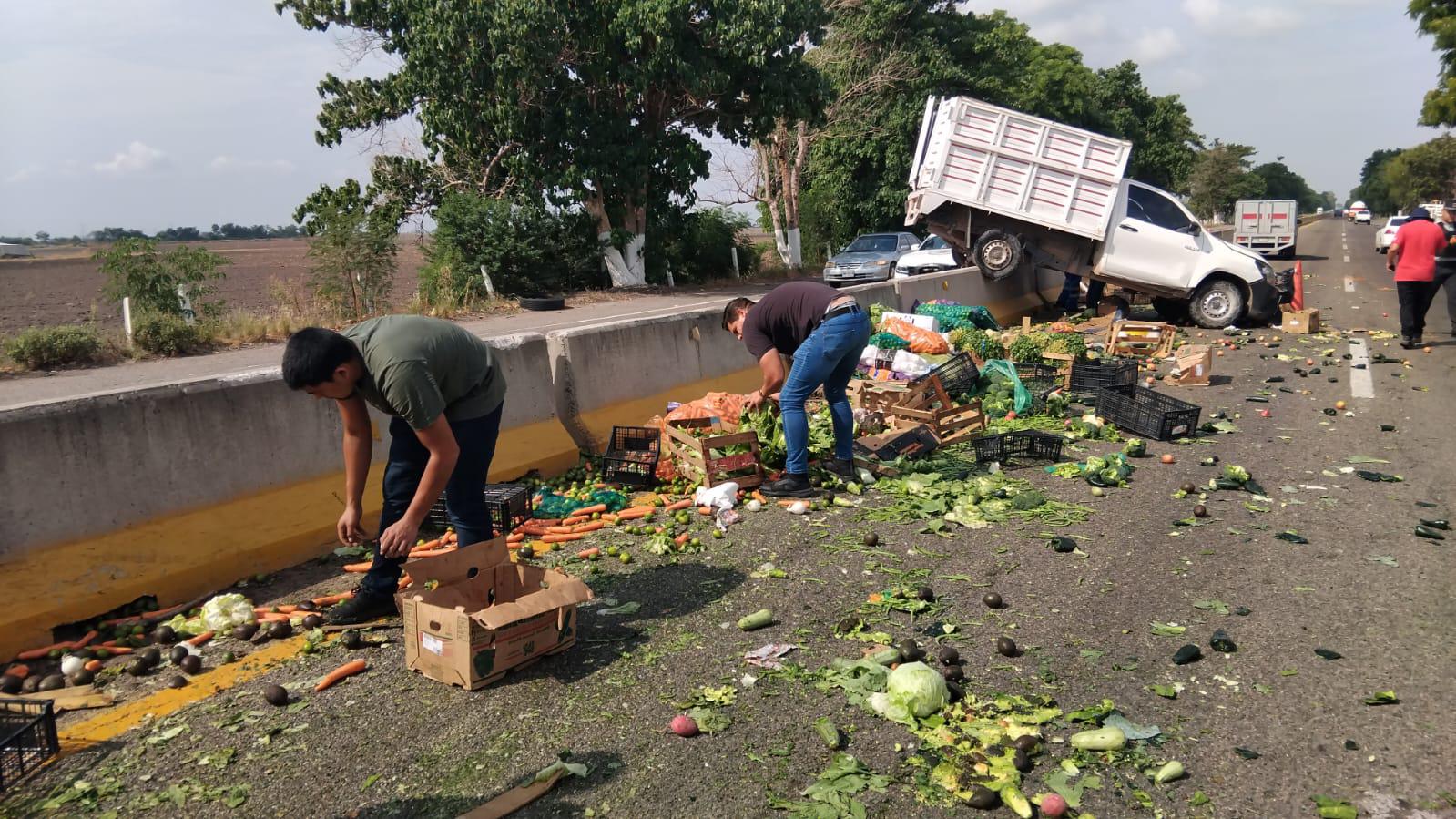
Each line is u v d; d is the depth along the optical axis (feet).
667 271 94.02
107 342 45.93
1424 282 40.70
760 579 16.06
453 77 72.08
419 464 14.19
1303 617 14.15
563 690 12.11
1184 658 12.66
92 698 11.86
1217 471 22.80
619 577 16.35
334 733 11.08
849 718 11.27
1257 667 12.52
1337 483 21.59
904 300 44.57
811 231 127.54
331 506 17.87
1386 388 32.91
